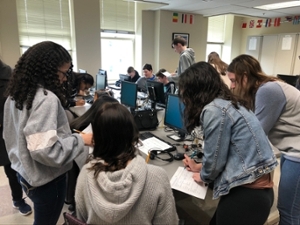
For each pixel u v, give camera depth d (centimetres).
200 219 206
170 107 211
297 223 141
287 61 618
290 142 137
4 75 168
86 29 500
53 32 487
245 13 597
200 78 114
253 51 689
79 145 113
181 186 131
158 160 164
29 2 452
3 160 183
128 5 568
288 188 138
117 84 516
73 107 313
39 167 110
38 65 108
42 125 100
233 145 109
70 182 181
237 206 111
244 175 106
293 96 133
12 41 436
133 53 612
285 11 562
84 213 81
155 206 77
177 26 595
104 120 76
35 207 123
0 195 237
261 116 137
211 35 717
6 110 121
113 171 74
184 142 197
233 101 112
